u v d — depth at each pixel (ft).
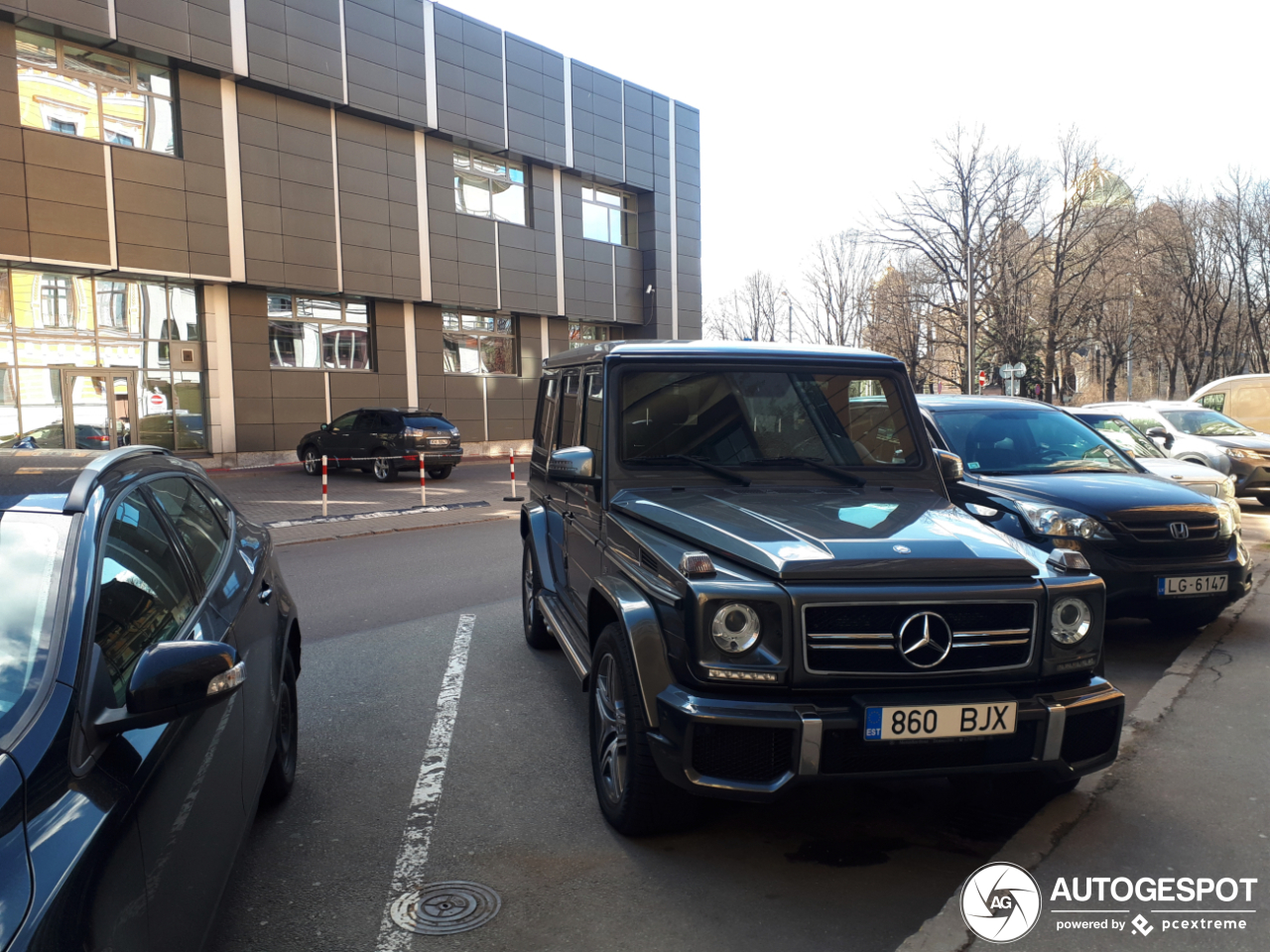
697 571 9.72
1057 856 10.38
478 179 89.45
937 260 121.29
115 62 61.72
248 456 71.92
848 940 8.78
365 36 75.97
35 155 57.21
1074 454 21.99
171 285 67.56
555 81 94.79
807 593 9.37
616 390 13.33
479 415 91.91
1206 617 20.17
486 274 89.30
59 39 58.70
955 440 22.18
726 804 11.93
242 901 9.57
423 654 19.77
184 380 68.59
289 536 37.76
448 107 83.41
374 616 23.65
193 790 7.18
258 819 11.64
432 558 32.76
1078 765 9.93
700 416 13.56
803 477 13.42
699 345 14.23
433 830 11.28
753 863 10.37
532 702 16.44
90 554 7.16
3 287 58.49
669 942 8.75
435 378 86.94
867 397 14.21
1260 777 12.51
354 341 80.69
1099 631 10.19
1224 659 18.13
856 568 9.59
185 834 6.81
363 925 9.11
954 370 151.43
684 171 112.27
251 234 69.21
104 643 6.72
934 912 9.30
